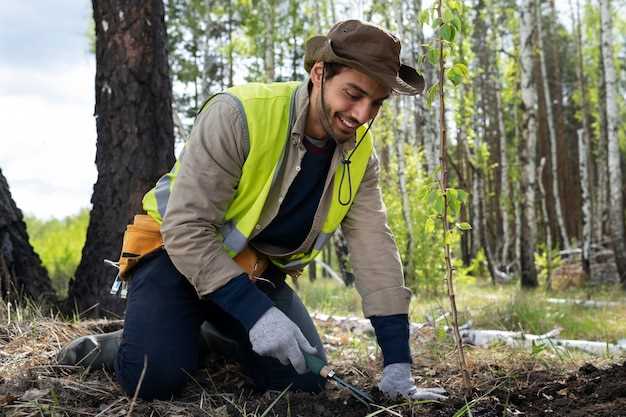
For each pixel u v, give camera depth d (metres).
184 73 16.56
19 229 4.59
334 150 2.48
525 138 11.98
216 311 2.75
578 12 19.16
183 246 2.32
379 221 2.67
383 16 14.06
